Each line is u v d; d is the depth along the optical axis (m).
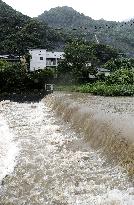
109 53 104.38
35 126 31.83
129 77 68.25
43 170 19.95
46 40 117.00
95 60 73.69
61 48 117.88
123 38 155.50
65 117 33.56
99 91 55.28
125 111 33.56
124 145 20.39
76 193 16.73
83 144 24.70
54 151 23.58
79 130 28.08
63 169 20.00
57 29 135.00
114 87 57.34
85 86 62.59
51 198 16.30
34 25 117.06
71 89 61.47
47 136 27.77
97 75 71.56
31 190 17.27
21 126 32.03
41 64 83.06
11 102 48.91
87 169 19.80
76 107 34.97
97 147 23.16
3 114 38.97
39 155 22.75
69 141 25.80
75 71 69.50
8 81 57.44
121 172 18.70
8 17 126.94
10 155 22.77
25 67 68.44
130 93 54.91
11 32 114.69
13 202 15.95
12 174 19.34
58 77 68.81
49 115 37.34
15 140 26.83
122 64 86.56
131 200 15.52
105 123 25.80
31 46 108.62
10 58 88.00
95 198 16.00
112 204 15.24
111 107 37.03
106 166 19.94
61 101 41.03
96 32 150.88
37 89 59.62
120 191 16.56
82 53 70.75
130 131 23.06
